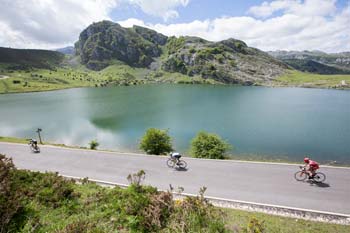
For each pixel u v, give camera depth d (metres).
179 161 20.17
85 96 129.12
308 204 13.43
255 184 16.23
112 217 8.26
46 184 10.29
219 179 17.30
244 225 10.36
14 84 190.38
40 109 84.38
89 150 26.14
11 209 7.49
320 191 14.84
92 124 57.22
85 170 20.38
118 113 72.12
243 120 57.66
